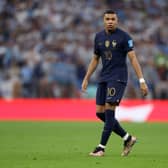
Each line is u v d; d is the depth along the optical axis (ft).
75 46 264.31
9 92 243.60
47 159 88.69
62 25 277.44
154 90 244.83
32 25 278.87
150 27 282.56
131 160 87.81
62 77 247.70
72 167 78.69
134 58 94.07
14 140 127.75
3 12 283.79
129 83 238.07
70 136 139.64
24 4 287.07
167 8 293.64
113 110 93.86
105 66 95.30
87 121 198.18
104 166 79.97
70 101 210.79
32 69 249.34
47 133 148.56
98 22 280.92
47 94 242.58
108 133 93.50
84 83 99.71
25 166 79.92
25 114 211.41
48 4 286.66
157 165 81.66
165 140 130.11
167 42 276.21
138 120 200.95
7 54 260.83
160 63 257.75
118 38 94.22
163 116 201.98
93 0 289.53
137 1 296.71
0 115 211.61
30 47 266.36
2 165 81.15
